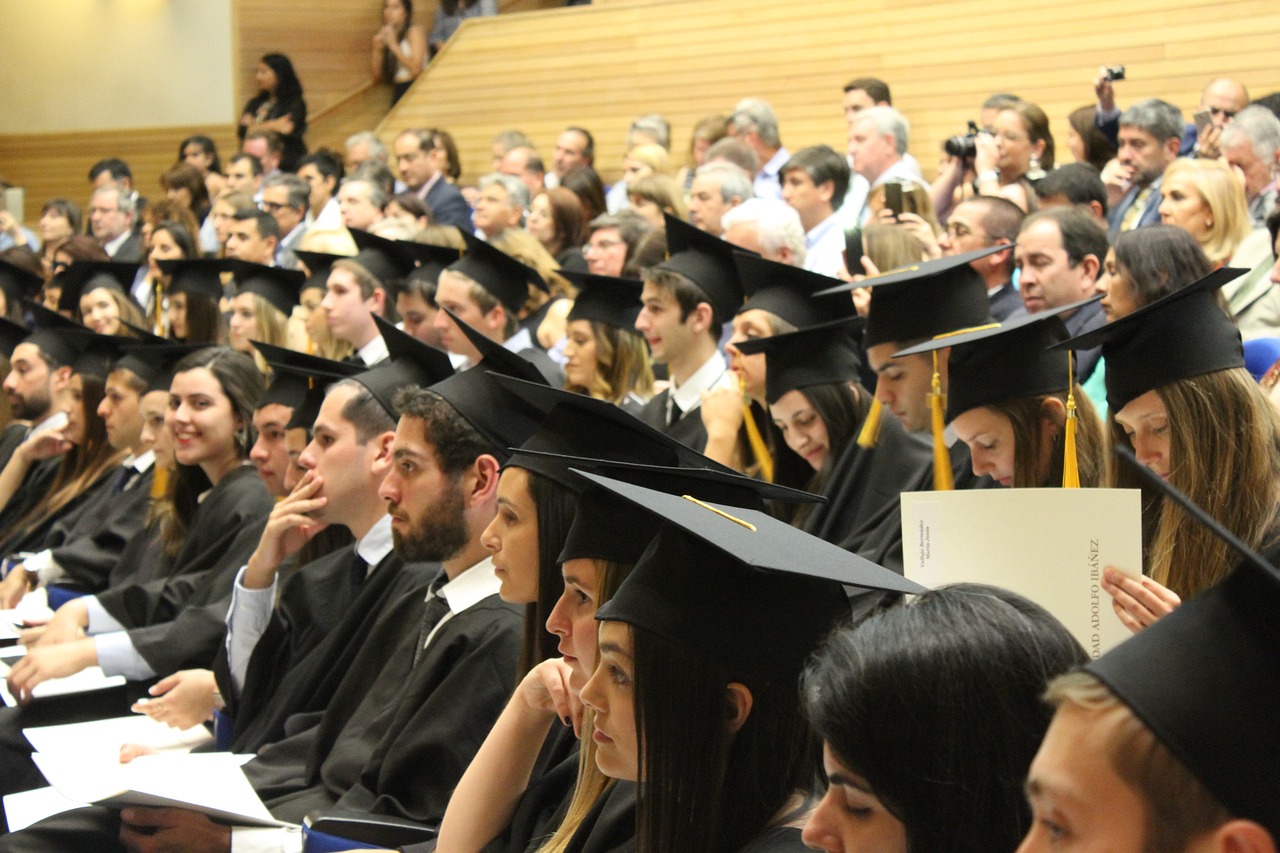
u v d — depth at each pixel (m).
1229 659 0.95
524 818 2.41
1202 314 2.45
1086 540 2.06
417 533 3.04
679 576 1.74
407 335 3.67
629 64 10.27
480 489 3.05
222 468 4.76
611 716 1.77
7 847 2.95
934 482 3.32
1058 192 5.33
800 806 1.74
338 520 3.73
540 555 2.53
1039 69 7.93
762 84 9.43
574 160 9.27
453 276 5.86
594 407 2.53
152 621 4.39
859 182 6.93
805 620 1.75
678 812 1.70
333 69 13.29
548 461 2.53
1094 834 0.94
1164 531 2.41
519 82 11.03
